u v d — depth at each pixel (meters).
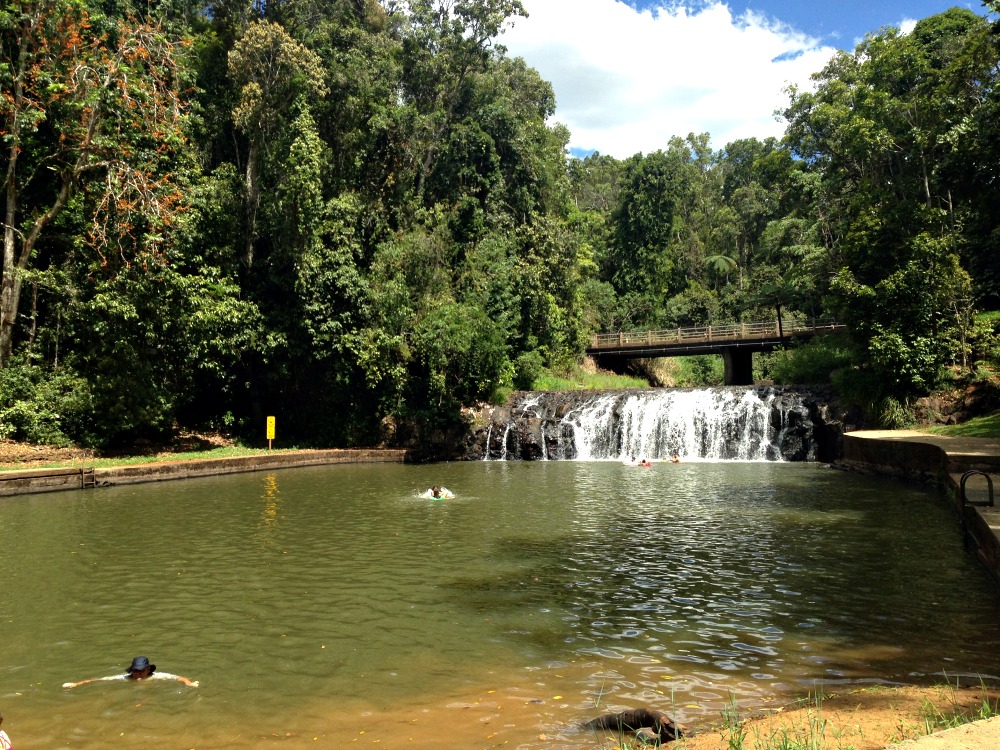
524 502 17.98
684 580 10.30
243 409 32.62
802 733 4.88
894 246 28.78
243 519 15.62
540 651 7.52
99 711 6.20
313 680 6.84
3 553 12.35
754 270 67.19
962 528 12.80
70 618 8.82
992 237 28.89
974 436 21.39
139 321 25.03
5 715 6.13
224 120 33.19
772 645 7.57
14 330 26.09
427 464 29.47
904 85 39.12
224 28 33.81
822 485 20.25
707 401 30.83
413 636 8.06
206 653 7.59
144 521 15.41
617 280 66.88
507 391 35.97
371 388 32.06
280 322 30.33
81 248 25.25
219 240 30.28
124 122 25.88
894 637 7.73
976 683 6.37
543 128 52.72
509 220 42.62
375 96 35.25
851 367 28.05
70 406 24.27
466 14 39.94
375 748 5.41
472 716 5.95
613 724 5.62
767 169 47.50
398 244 33.91
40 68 24.11
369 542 13.12
